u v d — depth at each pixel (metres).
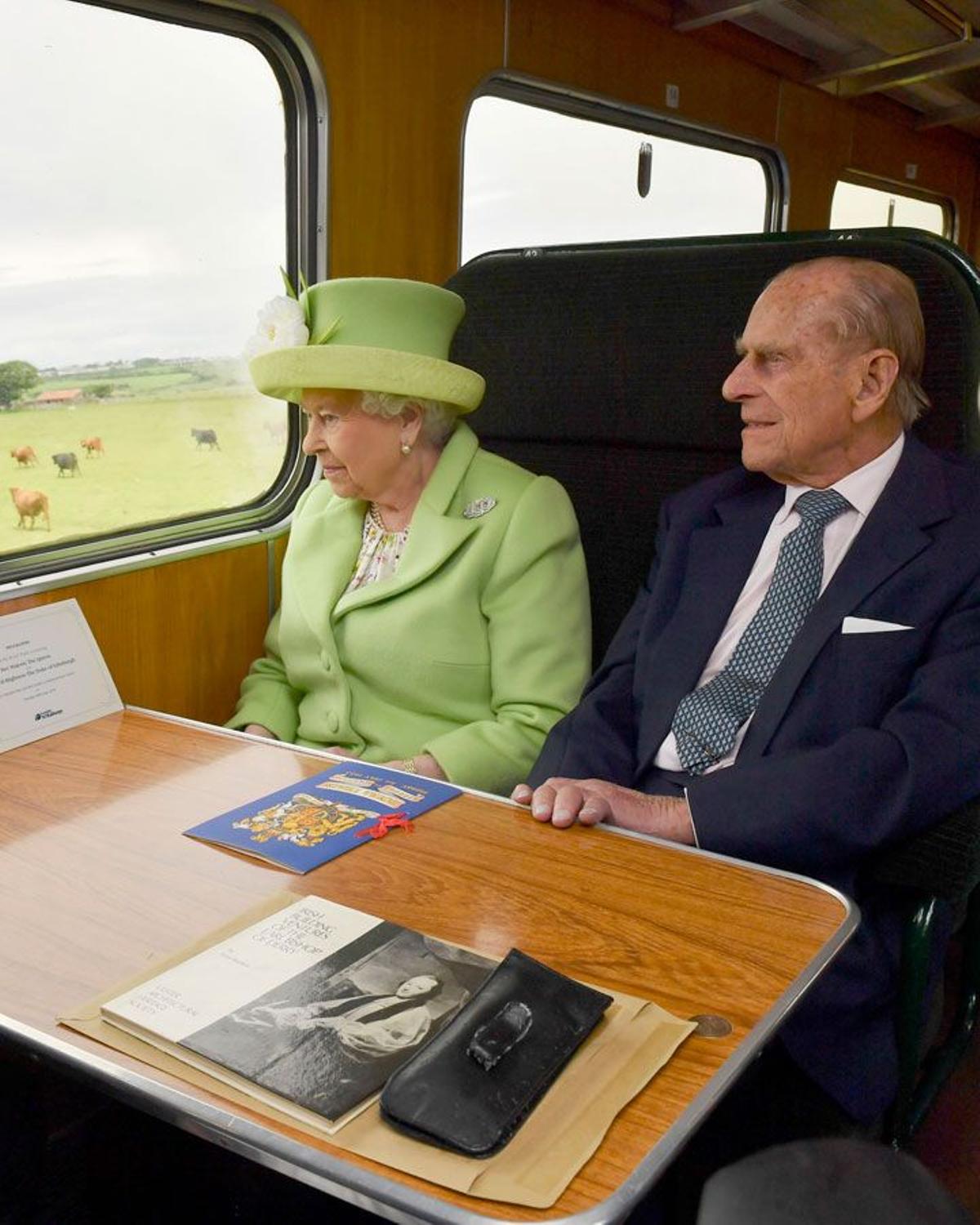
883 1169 0.58
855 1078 1.59
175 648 2.31
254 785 1.60
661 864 1.35
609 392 2.29
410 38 2.65
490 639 2.12
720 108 4.10
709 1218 0.55
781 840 1.57
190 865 1.33
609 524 2.34
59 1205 1.61
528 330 2.39
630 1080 0.90
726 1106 1.56
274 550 2.51
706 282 2.19
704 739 1.83
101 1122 1.79
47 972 1.09
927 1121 2.16
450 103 2.82
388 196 2.67
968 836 1.58
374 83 2.56
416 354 2.01
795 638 1.79
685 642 1.95
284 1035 0.94
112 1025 0.97
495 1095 0.85
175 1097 0.87
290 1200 1.63
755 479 2.05
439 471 2.14
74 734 1.84
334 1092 0.86
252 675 2.39
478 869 1.33
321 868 1.32
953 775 1.57
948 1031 2.37
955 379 1.90
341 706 2.14
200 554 2.33
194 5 2.13
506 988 0.98
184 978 1.03
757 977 1.09
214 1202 1.62
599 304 2.31
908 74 4.72
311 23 2.36
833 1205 0.55
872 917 1.69
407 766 1.98
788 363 1.78
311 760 1.70
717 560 1.98
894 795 1.57
